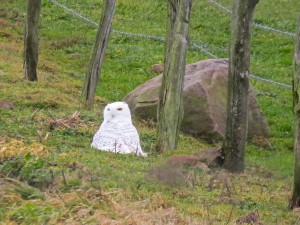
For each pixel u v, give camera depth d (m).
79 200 9.52
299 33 10.88
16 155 11.69
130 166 12.61
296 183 10.95
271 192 12.16
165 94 15.77
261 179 13.55
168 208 9.94
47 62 26.23
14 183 9.96
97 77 19.69
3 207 9.20
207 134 19.34
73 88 22.23
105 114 14.34
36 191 9.83
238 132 14.23
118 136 14.12
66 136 15.09
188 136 19.09
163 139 15.73
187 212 10.05
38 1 21.08
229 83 14.24
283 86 26.23
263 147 20.06
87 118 17.22
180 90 15.81
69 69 26.25
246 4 13.92
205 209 10.34
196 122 19.44
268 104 24.55
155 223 9.09
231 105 14.23
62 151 13.05
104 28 19.70
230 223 9.70
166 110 15.74
